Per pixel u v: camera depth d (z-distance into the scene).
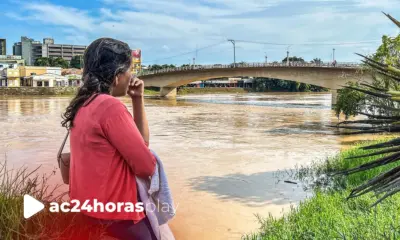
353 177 8.31
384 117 2.93
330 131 22.22
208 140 18.64
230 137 19.81
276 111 39.34
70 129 2.24
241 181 9.81
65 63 130.25
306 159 13.35
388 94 2.81
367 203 5.69
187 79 65.38
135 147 2.11
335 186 8.32
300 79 50.59
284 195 8.34
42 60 125.06
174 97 72.31
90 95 2.21
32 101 56.81
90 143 2.11
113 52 2.26
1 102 54.09
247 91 115.69
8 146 16.16
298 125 25.84
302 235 4.76
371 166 2.93
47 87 77.38
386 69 2.88
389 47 13.84
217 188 9.11
